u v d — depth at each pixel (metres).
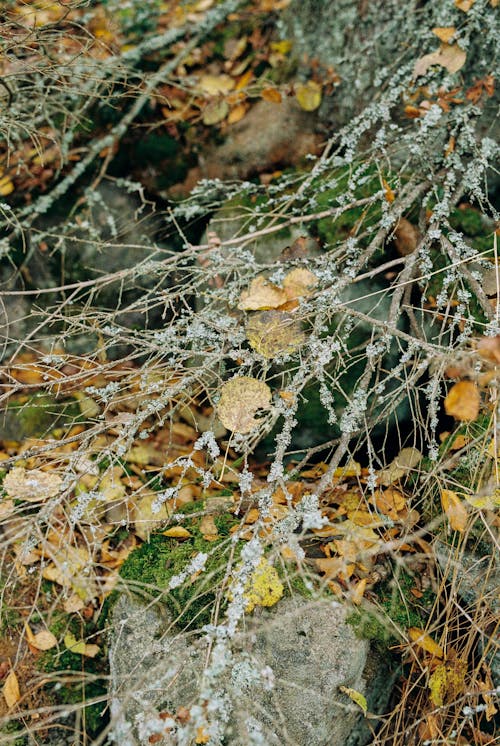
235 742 1.55
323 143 2.67
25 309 2.71
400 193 2.21
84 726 1.75
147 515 2.13
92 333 2.32
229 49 3.04
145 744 1.45
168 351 1.85
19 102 2.68
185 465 1.72
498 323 1.76
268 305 1.90
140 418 1.75
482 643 1.71
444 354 1.58
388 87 2.59
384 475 2.06
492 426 1.69
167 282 2.68
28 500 1.78
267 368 1.82
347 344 2.18
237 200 2.63
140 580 1.83
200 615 1.73
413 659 1.77
